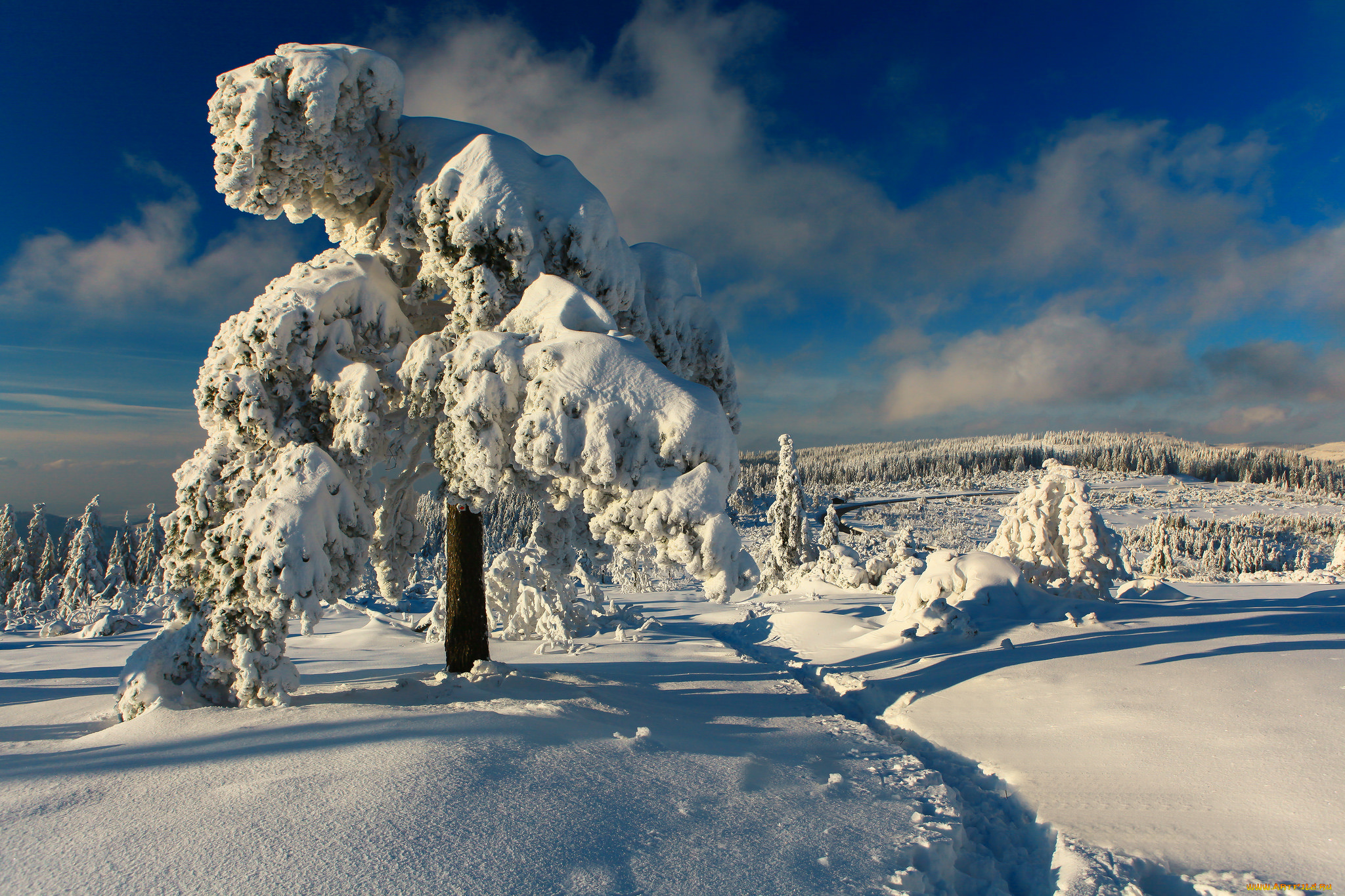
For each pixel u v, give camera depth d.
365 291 8.11
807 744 6.86
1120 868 3.92
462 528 9.43
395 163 9.11
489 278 8.20
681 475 6.88
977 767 6.19
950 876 4.28
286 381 7.48
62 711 8.02
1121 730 6.33
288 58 7.98
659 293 10.80
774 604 24.95
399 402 8.48
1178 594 17.91
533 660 13.23
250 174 7.95
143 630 26.66
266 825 3.75
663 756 5.60
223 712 6.57
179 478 7.46
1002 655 10.07
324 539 6.91
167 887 3.14
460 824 3.85
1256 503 169.75
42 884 3.15
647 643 16.52
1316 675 6.86
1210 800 4.72
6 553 56.28
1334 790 4.49
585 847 3.73
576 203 8.82
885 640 13.07
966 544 111.56
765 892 3.47
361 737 5.34
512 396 7.30
